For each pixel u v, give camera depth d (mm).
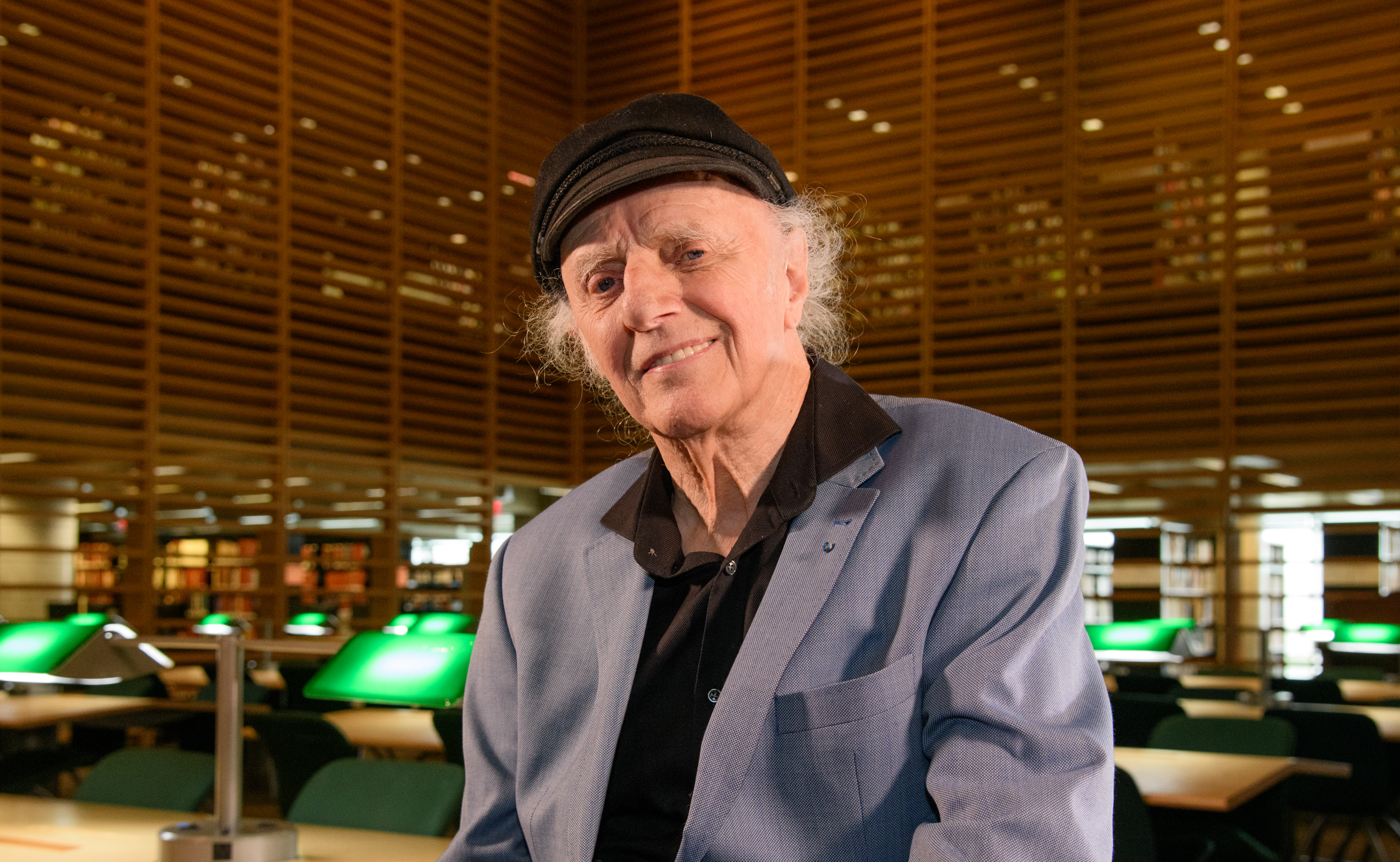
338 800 2945
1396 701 5477
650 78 9953
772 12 9539
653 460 1075
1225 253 7777
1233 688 5926
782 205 983
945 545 858
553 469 9812
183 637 2438
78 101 7109
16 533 7133
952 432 925
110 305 7188
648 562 999
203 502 7652
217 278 7832
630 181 895
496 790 1083
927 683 847
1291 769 3496
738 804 846
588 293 960
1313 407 7453
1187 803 3010
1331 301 7645
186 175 7684
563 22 10297
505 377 9625
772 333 947
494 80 9547
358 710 5004
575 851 938
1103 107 8273
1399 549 7852
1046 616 820
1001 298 8484
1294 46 7805
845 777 830
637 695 964
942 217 8625
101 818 2871
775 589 893
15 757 5289
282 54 8164
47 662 2523
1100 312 8062
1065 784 749
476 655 1160
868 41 9188
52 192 6898
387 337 8766
